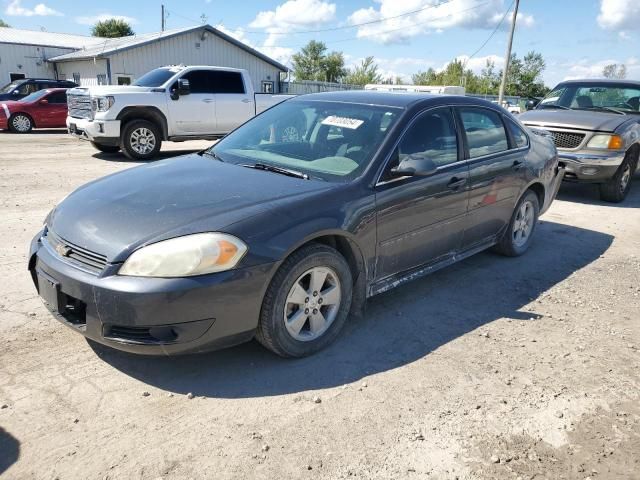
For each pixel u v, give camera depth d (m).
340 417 2.90
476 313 4.31
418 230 4.09
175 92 11.98
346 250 3.63
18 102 18.33
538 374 3.45
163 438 2.67
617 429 2.94
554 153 6.07
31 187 8.20
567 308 4.52
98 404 2.90
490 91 52.44
